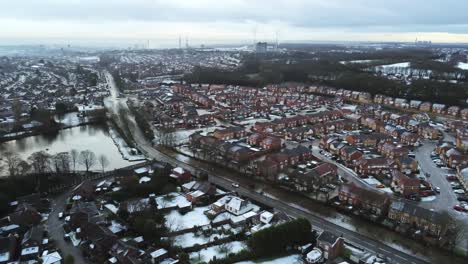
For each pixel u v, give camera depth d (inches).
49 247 3821.4
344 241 3880.4
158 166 5846.5
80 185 5049.2
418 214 4148.6
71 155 6343.5
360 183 5516.7
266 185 5369.1
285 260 3587.6
